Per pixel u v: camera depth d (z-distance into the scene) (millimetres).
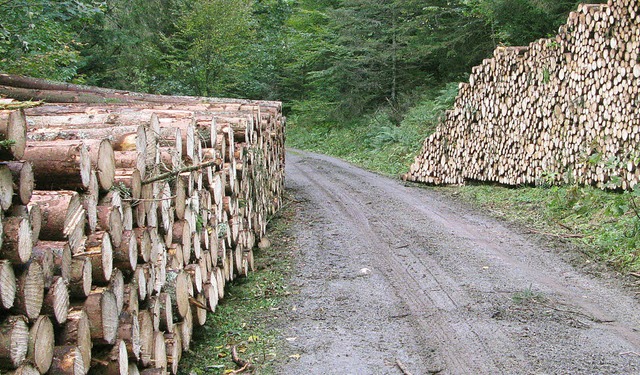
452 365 4809
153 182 4441
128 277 3850
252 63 30000
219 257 6469
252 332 5672
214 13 24031
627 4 9375
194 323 5402
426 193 13281
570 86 10984
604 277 6977
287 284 7125
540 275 7113
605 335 5336
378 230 9594
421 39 23938
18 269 2723
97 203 3584
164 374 4320
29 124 4785
